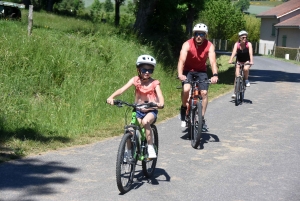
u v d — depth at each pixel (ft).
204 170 24.00
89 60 45.42
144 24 82.99
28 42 42.52
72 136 30.32
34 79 38.14
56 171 22.88
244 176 23.09
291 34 187.83
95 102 36.60
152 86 21.61
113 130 32.58
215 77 29.17
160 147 28.66
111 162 24.90
